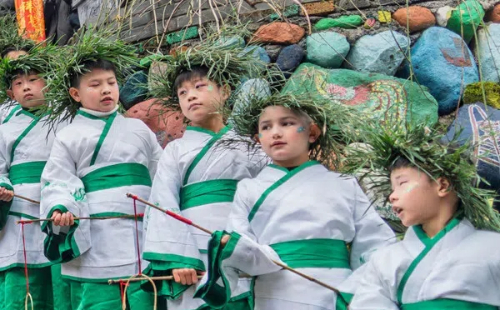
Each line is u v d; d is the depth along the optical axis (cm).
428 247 417
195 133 536
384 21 668
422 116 634
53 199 540
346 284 451
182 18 709
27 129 603
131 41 727
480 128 600
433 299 410
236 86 546
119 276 543
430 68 654
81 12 859
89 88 566
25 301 571
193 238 512
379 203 542
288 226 470
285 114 487
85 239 544
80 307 545
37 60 616
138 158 562
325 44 660
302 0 675
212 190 520
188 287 503
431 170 421
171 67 548
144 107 670
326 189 476
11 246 590
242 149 527
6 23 745
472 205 421
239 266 452
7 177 602
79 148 555
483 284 408
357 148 470
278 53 668
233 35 602
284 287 462
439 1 673
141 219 556
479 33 678
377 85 643
